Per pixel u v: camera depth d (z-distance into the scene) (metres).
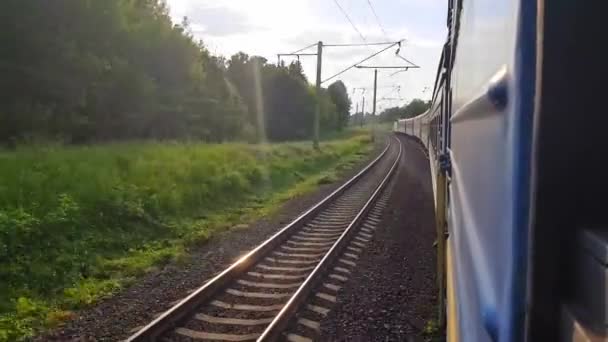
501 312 1.34
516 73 1.28
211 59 49.19
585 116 1.17
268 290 7.94
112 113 28.94
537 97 1.19
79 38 26.75
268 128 63.81
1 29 22.06
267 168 23.17
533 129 1.21
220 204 16.33
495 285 1.48
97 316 7.02
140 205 12.38
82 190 11.41
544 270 1.19
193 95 40.69
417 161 33.69
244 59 64.56
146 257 10.11
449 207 4.69
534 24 1.25
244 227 13.18
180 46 37.44
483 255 1.77
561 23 1.17
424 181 23.22
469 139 2.44
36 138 19.33
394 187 21.09
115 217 11.38
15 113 20.95
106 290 8.13
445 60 7.07
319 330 6.44
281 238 11.26
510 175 1.31
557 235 1.18
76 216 10.32
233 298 7.54
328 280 8.43
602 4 1.16
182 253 10.40
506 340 1.27
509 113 1.34
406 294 7.80
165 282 8.48
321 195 19.14
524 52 1.26
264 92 63.88
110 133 28.30
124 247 10.58
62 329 6.58
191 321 6.64
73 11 25.89
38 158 13.33
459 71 3.60
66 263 8.85
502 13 1.56
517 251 1.24
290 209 16.03
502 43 1.53
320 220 13.96
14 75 21.97
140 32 33.72
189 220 13.65
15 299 7.41
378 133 88.50
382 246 11.00
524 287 1.23
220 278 7.87
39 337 6.34
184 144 26.28
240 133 46.97
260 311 7.01
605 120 1.17
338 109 104.88
